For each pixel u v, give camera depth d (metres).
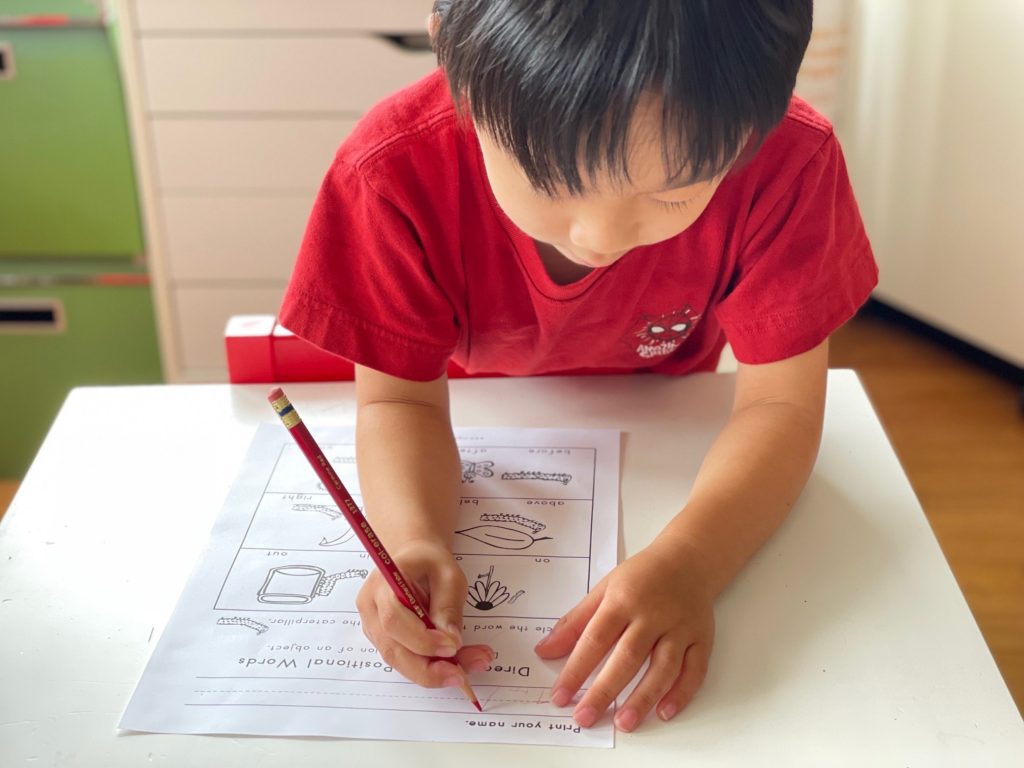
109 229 1.88
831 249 0.81
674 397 0.93
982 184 1.94
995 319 2.00
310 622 0.70
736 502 0.76
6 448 2.07
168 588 0.73
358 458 0.81
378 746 0.62
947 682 0.65
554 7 0.53
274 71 1.74
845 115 2.15
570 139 0.54
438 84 0.78
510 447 0.86
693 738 0.62
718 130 0.55
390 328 0.82
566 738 0.62
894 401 2.02
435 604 0.69
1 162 1.82
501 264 0.82
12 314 1.96
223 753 0.61
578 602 0.71
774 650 0.68
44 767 0.61
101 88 1.77
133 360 2.00
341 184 0.79
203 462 0.86
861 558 0.75
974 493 1.79
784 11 0.56
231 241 1.87
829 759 0.60
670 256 0.82
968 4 1.86
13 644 0.69
